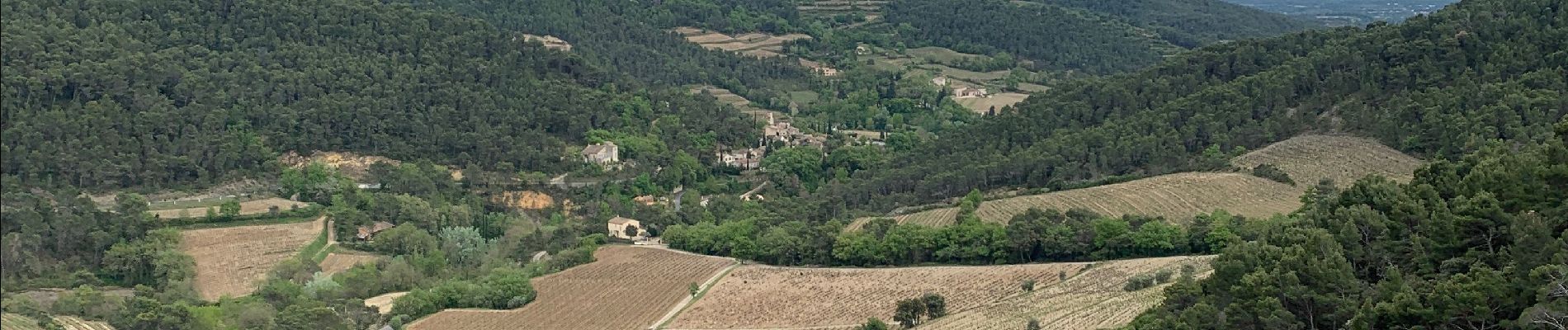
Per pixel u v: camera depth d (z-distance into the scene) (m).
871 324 158.50
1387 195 129.38
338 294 176.12
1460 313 98.19
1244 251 120.00
